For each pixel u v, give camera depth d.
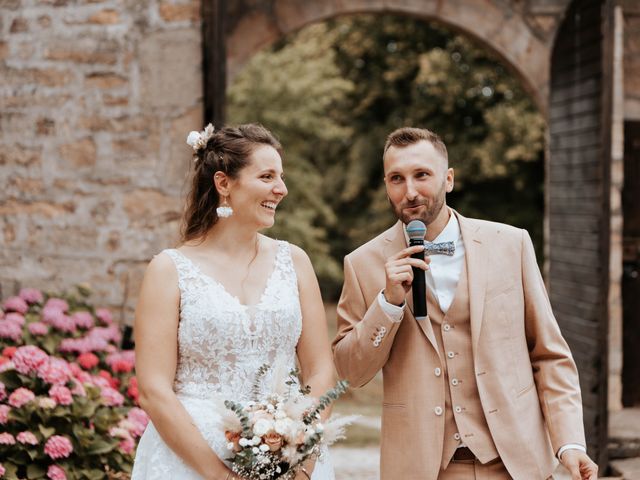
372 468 5.10
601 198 4.98
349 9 6.46
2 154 4.97
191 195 2.57
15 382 3.60
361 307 2.62
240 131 2.50
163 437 2.30
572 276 5.56
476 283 2.50
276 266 2.56
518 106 12.77
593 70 5.22
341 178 16.91
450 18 6.59
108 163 4.92
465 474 2.46
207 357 2.40
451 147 14.37
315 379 2.48
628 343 6.10
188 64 4.88
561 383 2.47
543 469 2.43
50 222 4.95
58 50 4.91
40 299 4.61
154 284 2.41
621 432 5.28
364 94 15.75
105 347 4.26
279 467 2.25
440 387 2.47
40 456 3.43
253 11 6.39
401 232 2.63
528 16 6.66
